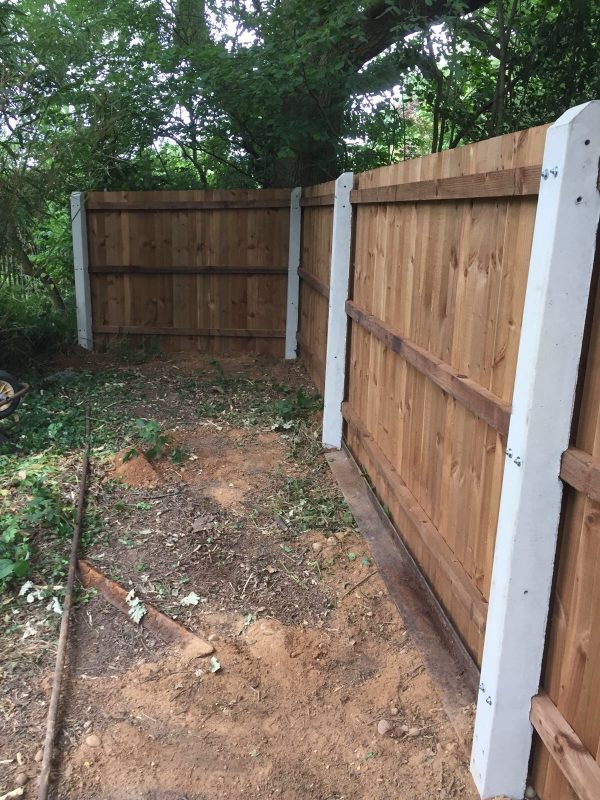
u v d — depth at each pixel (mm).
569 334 1734
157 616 3078
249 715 2562
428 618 3080
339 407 5059
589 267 1681
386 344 3713
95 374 7152
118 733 2439
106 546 3652
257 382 6988
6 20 6863
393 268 3629
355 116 7793
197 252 7871
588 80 7484
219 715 2553
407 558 3480
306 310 7340
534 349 1759
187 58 7449
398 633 3057
